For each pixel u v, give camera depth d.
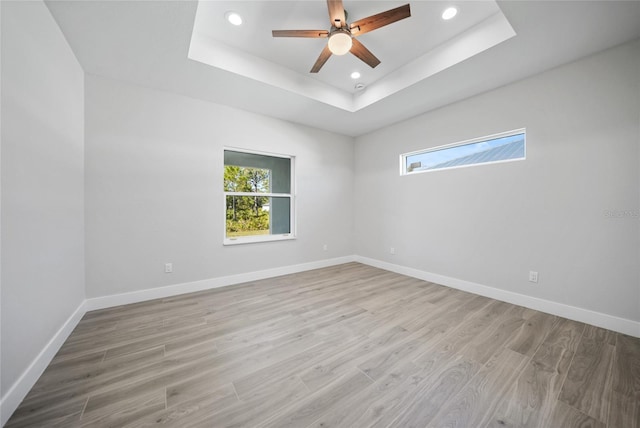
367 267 4.29
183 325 2.14
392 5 1.97
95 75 2.45
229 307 2.54
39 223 1.51
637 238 1.97
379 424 1.16
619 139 2.04
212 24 2.16
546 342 1.88
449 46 2.36
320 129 4.22
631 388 1.39
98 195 2.45
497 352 1.75
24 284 1.34
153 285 2.75
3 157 1.18
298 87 2.91
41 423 1.15
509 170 2.70
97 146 2.45
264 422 1.17
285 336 1.97
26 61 1.38
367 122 3.91
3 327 1.17
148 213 2.72
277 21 2.13
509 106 2.67
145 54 2.15
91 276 2.42
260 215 3.68
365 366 1.60
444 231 3.32
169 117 2.84
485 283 2.89
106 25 1.80
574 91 2.26
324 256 4.31
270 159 3.77
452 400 1.31
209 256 3.12
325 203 4.32
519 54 2.16
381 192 4.23
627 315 2.00
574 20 1.76
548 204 2.42
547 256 2.43
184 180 2.94
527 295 2.56
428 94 2.93
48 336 1.61
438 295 2.91
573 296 2.27
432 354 1.73
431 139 3.44
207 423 1.16
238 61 2.49
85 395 1.33
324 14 2.07
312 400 1.31
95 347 1.79
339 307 2.54
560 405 1.28
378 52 2.54
